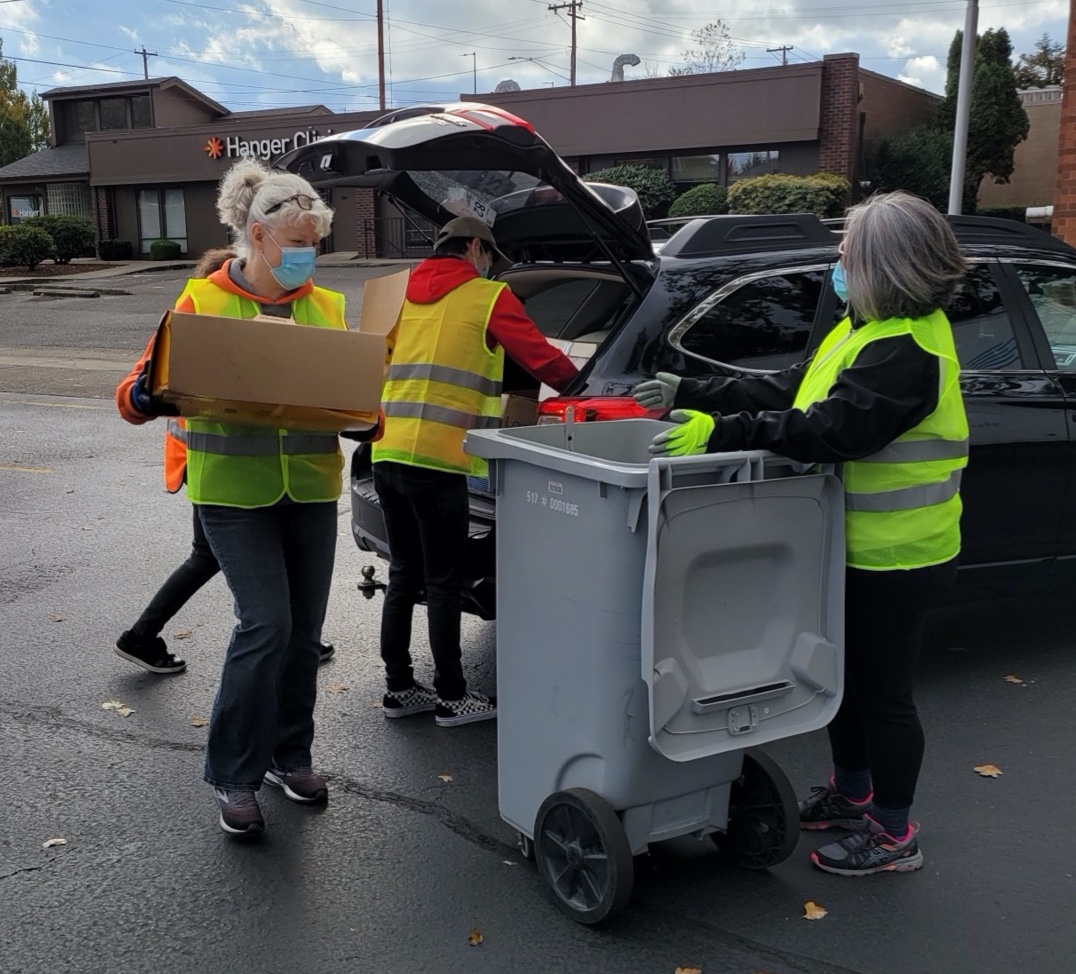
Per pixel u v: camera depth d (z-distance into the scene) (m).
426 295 3.76
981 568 4.39
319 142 3.87
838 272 2.86
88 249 32.56
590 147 24.98
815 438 2.64
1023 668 4.68
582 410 3.69
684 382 3.08
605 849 2.72
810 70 22.28
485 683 4.51
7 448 9.33
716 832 3.16
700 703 2.67
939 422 2.80
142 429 10.20
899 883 3.07
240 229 3.14
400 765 3.79
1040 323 4.66
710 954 2.75
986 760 3.84
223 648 4.87
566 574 2.75
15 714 4.16
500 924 2.88
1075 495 4.57
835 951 2.77
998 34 25.53
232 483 3.14
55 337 17.31
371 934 2.83
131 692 4.38
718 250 4.22
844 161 22.59
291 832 3.34
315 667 3.50
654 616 2.54
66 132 36.81
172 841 3.27
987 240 4.81
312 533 3.36
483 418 3.79
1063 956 2.75
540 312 4.62
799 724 2.85
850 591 2.90
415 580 4.07
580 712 2.78
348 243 30.12
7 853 3.19
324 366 2.85
